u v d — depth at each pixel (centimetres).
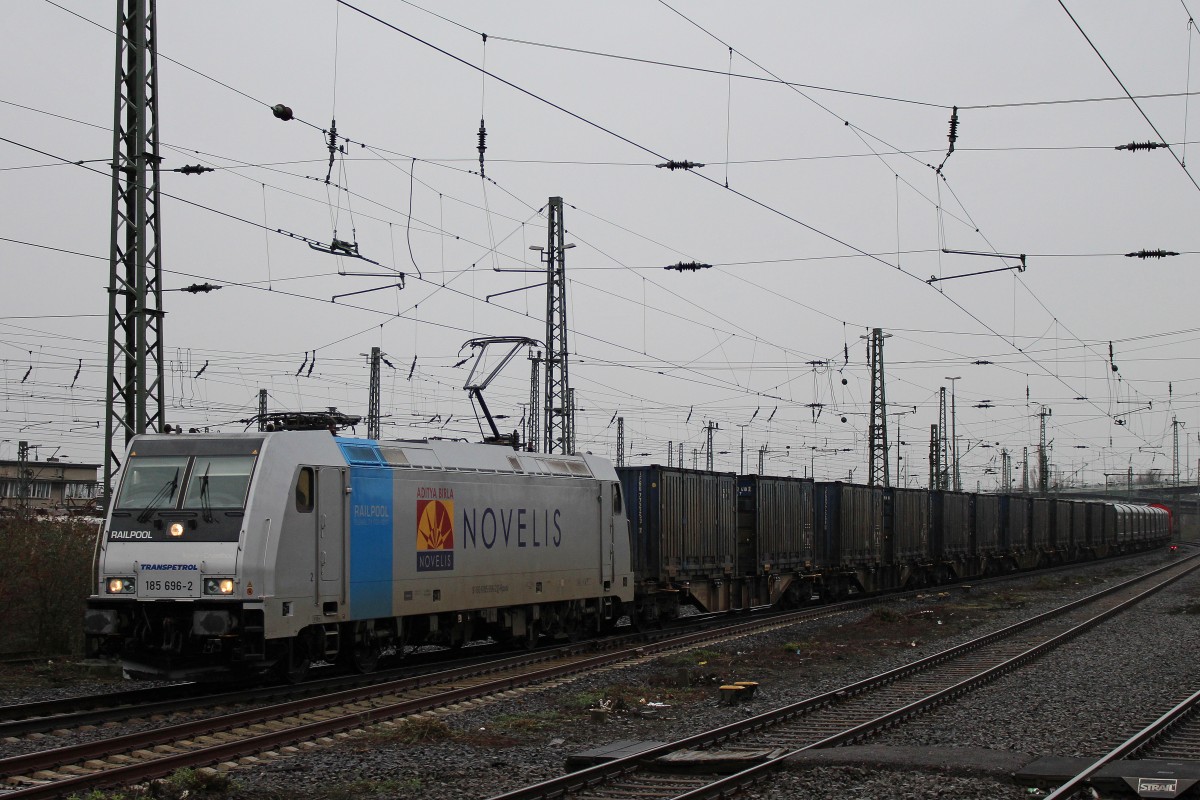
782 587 3503
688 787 1140
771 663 2206
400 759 1274
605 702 1667
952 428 6662
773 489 3425
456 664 2092
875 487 4144
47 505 2909
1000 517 5488
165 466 1731
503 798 1041
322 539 1784
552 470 2431
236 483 1689
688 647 2502
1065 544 6581
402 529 1962
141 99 1950
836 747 1315
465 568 2119
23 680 1834
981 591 4384
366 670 1947
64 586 2134
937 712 1594
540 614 2389
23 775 1148
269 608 1655
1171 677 1933
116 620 1659
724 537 3180
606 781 1159
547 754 1319
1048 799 1036
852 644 2580
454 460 2136
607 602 2658
